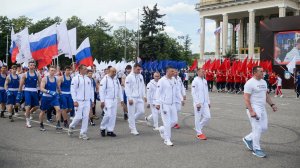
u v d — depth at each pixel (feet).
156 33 225.76
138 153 24.66
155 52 218.38
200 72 30.63
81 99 29.78
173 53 259.19
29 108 36.27
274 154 24.57
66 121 36.60
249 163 22.04
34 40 48.01
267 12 216.74
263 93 24.11
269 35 114.21
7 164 21.47
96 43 264.72
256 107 23.94
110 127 31.40
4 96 43.60
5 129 34.71
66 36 49.98
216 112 49.93
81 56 49.98
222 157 23.57
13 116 44.45
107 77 31.09
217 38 235.20
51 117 40.98
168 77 28.19
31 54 47.50
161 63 114.11
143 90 34.22
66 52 50.21
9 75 40.98
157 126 35.45
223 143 28.35
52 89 34.14
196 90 30.35
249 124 38.47
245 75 92.02
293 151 25.53
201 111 30.42
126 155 24.03
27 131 33.65
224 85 97.76
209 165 21.49
